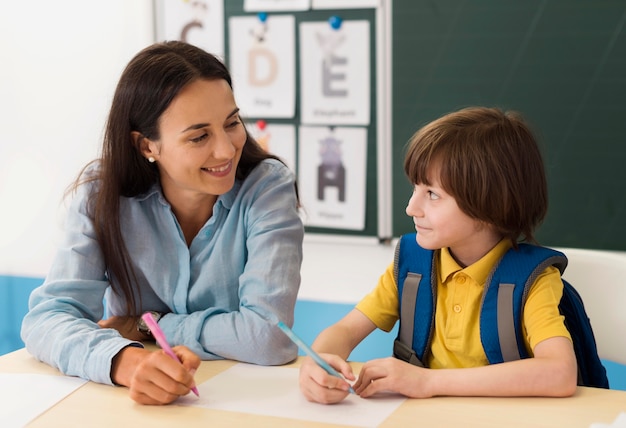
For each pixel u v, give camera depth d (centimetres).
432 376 114
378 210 278
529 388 112
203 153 132
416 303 133
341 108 278
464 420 105
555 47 254
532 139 129
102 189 142
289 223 143
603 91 250
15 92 313
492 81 261
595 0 248
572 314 130
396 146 274
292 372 126
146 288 148
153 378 113
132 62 138
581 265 162
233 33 288
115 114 139
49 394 118
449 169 123
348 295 285
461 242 129
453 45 263
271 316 132
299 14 279
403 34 268
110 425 107
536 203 129
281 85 284
